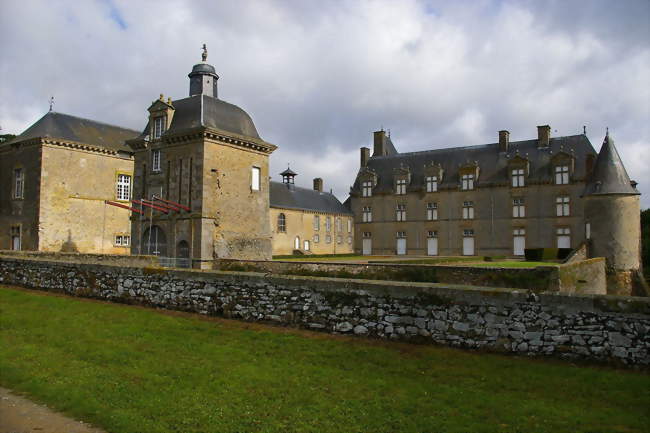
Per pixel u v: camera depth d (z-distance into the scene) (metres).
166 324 10.92
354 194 54.72
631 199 26.94
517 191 45.12
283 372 7.74
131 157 37.75
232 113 28.19
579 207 42.19
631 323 7.20
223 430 5.80
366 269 19.69
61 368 8.20
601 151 28.52
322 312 9.91
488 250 46.19
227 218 26.41
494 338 8.12
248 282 11.11
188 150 26.14
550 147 45.25
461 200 48.03
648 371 7.00
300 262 21.52
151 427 5.92
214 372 7.83
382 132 57.44
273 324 10.56
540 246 43.69
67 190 33.91
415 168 52.59
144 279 13.17
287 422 5.97
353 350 8.58
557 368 7.27
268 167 29.44
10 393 7.25
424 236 50.03
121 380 7.56
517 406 6.19
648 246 43.88
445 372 7.41
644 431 5.47
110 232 36.16
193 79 29.36
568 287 17.62
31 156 33.69
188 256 25.27
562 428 5.60
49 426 6.11
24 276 17.11
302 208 53.03
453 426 5.73
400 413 6.14
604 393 6.44
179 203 26.25
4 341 10.01
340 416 6.09
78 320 11.62
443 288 8.62
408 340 8.84
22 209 33.97
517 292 8.05
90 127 36.59
